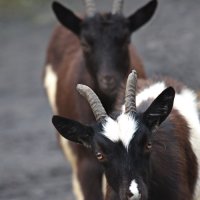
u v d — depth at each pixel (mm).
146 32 37844
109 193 14414
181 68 30453
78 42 20828
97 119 13969
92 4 19984
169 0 43500
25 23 51094
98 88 18547
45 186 24906
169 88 13812
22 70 41938
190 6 41344
